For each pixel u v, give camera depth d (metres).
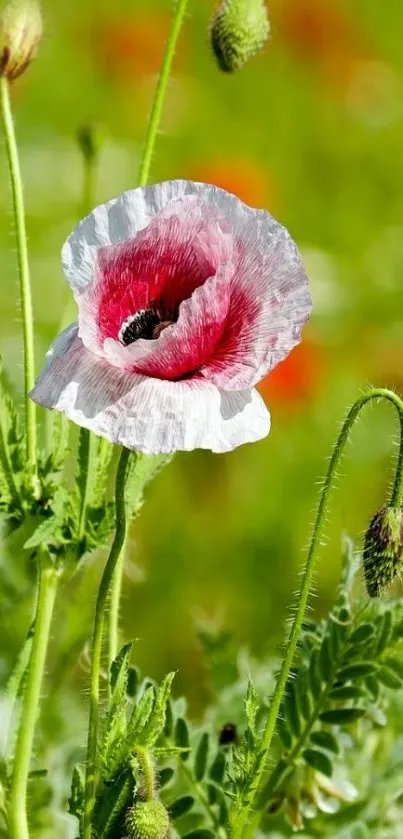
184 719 0.63
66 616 0.72
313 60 2.13
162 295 0.53
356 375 1.50
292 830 0.65
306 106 2.07
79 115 1.93
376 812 0.69
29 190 1.65
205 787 0.64
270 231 0.52
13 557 0.71
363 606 0.63
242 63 0.63
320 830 0.66
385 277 1.70
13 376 0.82
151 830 0.54
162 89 0.60
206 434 0.51
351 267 1.74
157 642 1.16
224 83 2.07
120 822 0.55
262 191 1.62
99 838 0.55
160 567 1.23
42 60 1.95
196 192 0.54
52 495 0.58
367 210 1.90
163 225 0.52
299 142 2.02
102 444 0.58
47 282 1.47
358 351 1.58
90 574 0.70
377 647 0.62
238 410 0.51
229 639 0.72
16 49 0.58
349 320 1.62
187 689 1.12
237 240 0.53
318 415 1.40
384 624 0.62
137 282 0.53
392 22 2.22
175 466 1.31
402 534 0.56
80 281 0.53
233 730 0.66
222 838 0.63
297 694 0.62
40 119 1.89
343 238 1.83
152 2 2.14
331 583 1.24
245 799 0.56
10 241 1.58
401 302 1.65
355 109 2.08
